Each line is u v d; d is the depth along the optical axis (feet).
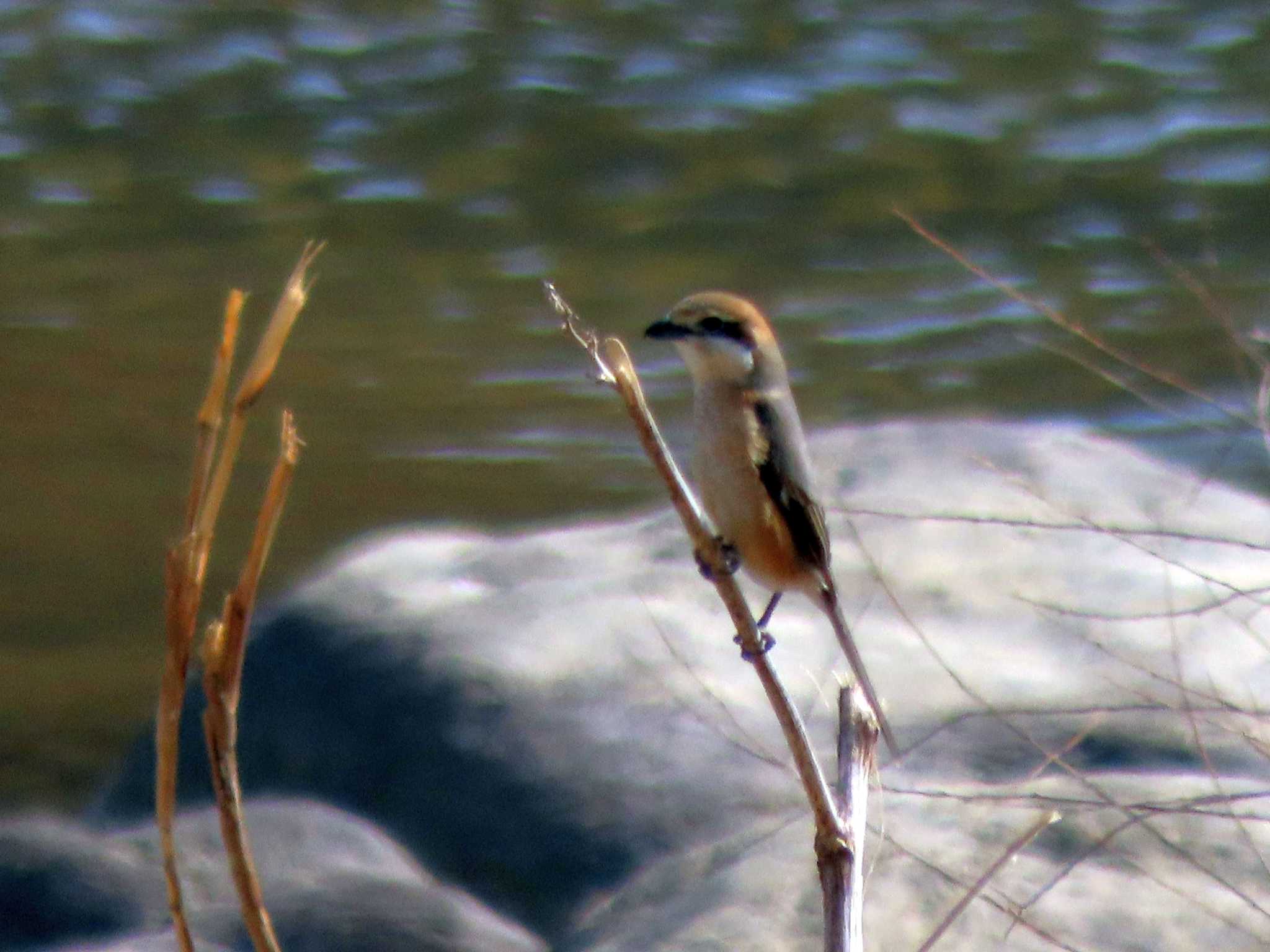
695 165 85.51
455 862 34.24
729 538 27.78
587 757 34.68
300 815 34.50
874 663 35.86
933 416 60.70
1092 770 30.94
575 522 56.18
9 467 59.16
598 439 62.08
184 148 89.04
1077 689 33.88
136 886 31.71
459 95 94.68
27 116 92.12
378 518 56.24
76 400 64.49
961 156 85.30
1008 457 45.19
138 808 39.19
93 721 44.01
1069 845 27.71
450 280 74.84
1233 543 32.89
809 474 27.84
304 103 94.22
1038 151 84.94
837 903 16.61
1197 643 34.99
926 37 102.42
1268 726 30.32
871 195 80.89
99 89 95.71
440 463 60.29
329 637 39.73
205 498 12.91
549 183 84.53
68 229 79.71
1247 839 25.98
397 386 66.13
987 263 73.72
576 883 32.63
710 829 32.55
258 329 70.59
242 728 39.37
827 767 32.65
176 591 13.07
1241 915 25.68
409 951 29.73
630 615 38.70
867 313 69.62
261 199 83.15
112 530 55.57
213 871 32.37
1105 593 37.91
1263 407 29.53
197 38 103.09
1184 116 88.43
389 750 36.83
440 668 37.55
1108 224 76.23
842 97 93.30
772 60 98.89
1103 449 46.06
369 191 83.97
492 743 35.63
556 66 98.48
